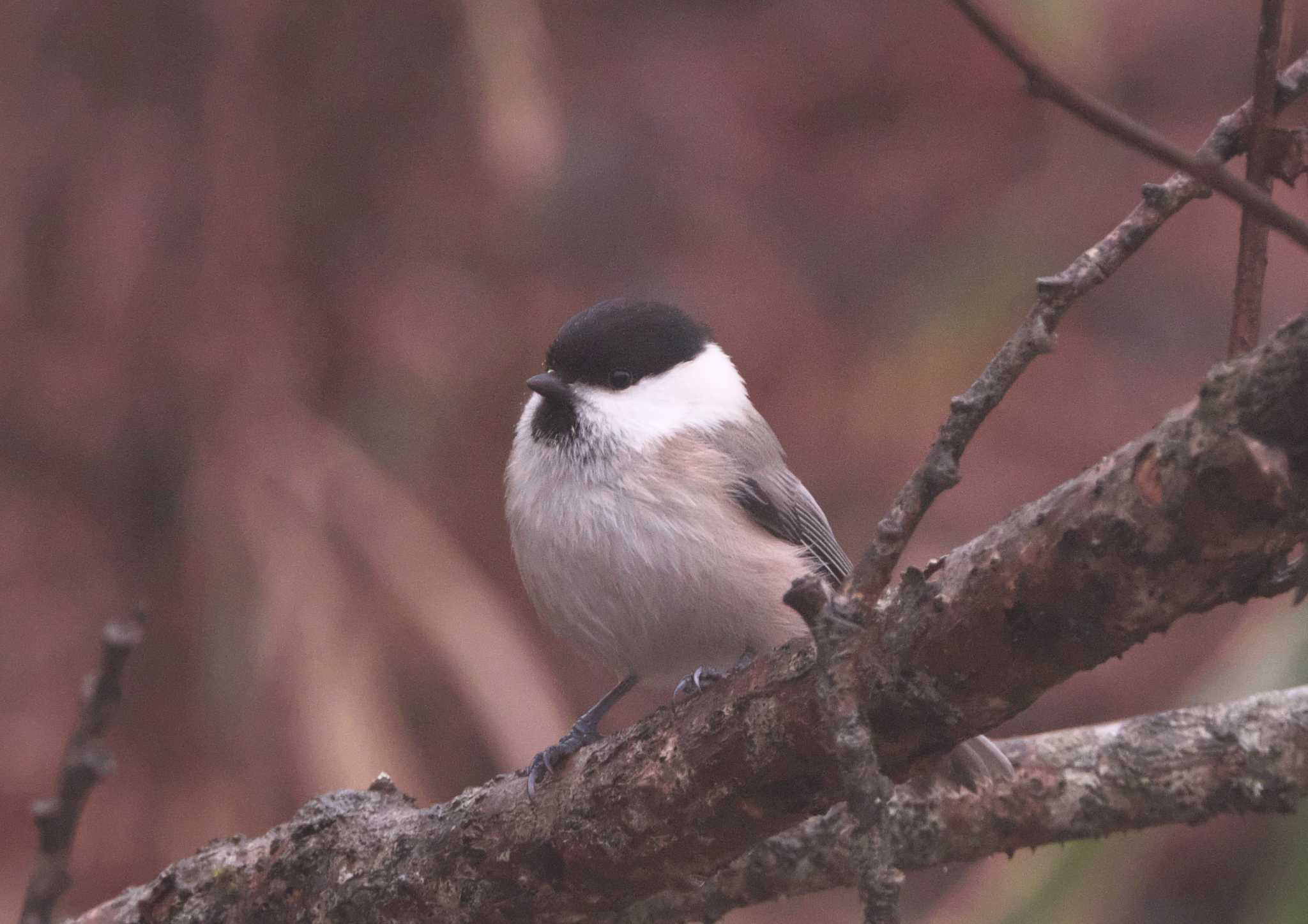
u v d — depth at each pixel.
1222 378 2.83
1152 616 3.09
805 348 10.28
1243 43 10.73
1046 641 3.23
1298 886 4.73
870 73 11.12
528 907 4.34
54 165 9.69
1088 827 4.81
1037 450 10.09
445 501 9.71
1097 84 10.13
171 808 7.92
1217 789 4.69
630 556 5.73
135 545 9.18
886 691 3.45
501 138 8.96
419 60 10.41
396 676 8.55
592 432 5.89
